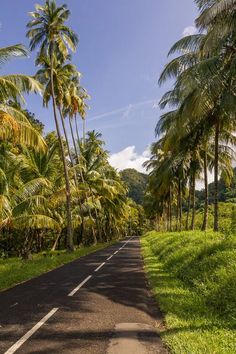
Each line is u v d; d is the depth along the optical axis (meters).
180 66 19.08
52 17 27.98
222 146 26.59
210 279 10.76
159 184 32.72
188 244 18.47
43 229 41.47
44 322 7.71
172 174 30.97
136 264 20.50
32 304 9.53
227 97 16.30
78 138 44.91
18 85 16.91
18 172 27.28
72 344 6.31
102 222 66.69
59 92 31.17
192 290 11.02
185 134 21.27
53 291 11.58
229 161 28.84
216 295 9.02
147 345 6.29
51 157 28.52
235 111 16.48
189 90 17.48
